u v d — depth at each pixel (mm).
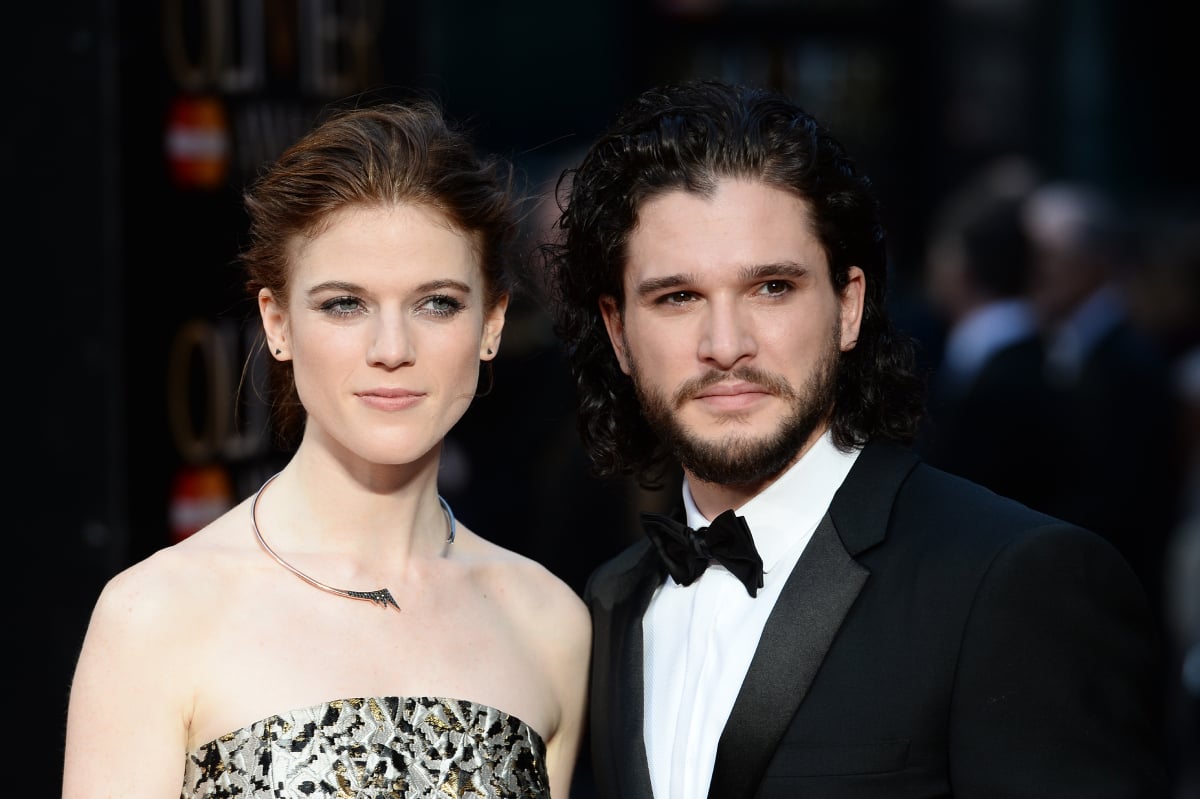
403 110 5410
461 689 5254
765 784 5023
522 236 5770
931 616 5004
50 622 7152
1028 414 10984
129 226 7125
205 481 7562
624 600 5820
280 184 5129
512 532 11023
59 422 7125
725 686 5277
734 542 5320
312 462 5340
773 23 16094
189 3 7438
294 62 8156
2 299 7141
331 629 5184
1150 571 11734
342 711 4996
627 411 6062
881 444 5559
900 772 4910
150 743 4938
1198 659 12055
